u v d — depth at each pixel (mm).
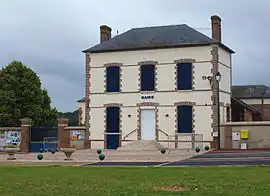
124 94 33500
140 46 33125
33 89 46781
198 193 10773
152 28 35125
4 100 45000
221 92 32562
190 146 31438
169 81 32438
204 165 18734
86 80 34719
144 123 32938
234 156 22844
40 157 24578
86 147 34156
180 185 12336
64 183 13320
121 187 12156
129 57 33594
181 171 16219
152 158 23750
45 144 33344
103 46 34500
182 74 32156
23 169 18172
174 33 33750
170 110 32281
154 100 32688
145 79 33094
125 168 17953
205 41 31719
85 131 34344
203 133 31266
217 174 14805
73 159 24391
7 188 12375
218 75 30359
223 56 33375
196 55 31891
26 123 33000
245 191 10906
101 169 17609
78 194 11070
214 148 30469
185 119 31859
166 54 32656
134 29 35656
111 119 33781
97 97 34250
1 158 26281
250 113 38094
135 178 14297
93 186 12508
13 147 27000
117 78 33844
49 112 47812
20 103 45844
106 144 33688
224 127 30594
